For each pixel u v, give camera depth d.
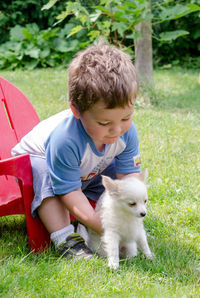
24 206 2.61
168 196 3.49
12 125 3.42
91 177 2.81
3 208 2.72
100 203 2.57
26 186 2.55
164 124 5.67
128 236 2.44
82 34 10.45
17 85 8.11
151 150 4.68
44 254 2.46
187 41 11.19
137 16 6.34
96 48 2.36
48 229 2.58
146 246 2.52
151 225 2.96
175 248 2.62
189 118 6.07
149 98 6.93
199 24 10.78
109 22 6.18
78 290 2.07
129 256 2.49
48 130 2.78
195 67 10.66
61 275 2.19
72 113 2.57
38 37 10.69
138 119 5.84
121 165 2.83
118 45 7.09
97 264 2.36
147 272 2.29
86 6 7.07
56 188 2.49
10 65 10.30
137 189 2.32
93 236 2.61
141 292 2.09
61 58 10.57
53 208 2.56
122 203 2.34
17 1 11.44
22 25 11.98
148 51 7.21
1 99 3.45
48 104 6.62
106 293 2.08
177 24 10.99
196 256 2.54
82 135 2.47
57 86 8.05
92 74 2.12
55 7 11.22
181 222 3.05
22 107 3.45
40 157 2.68
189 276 2.29
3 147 3.30
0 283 2.05
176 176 3.89
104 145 2.59
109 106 2.09
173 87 8.53
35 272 2.20
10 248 2.65
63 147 2.43
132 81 2.17
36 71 9.88
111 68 2.14
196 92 8.07
